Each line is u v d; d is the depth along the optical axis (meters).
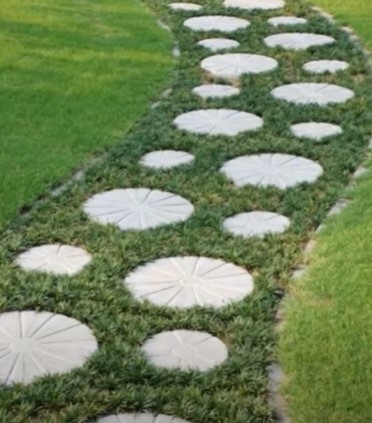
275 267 4.30
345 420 3.34
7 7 8.50
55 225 4.66
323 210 4.87
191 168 5.32
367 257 4.38
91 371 3.55
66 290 4.07
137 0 9.07
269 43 7.75
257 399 3.43
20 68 6.94
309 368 3.60
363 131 5.92
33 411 3.37
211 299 4.06
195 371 3.56
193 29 8.12
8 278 4.16
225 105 6.32
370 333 3.81
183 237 4.55
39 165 5.32
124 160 5.42
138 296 4.07
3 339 3.77
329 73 7.03
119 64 7.15
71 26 8.05
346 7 8.87
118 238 4.53
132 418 3.34
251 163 5.44
